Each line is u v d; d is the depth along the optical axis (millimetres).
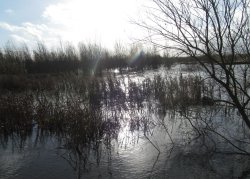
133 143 7773
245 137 7383
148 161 6590
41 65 25750
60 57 26203
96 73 23734
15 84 17344
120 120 9766
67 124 8797
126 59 26578
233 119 8602
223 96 7582
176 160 6559
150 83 14523
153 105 12039
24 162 6715
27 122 9117
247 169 5953
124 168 6258
